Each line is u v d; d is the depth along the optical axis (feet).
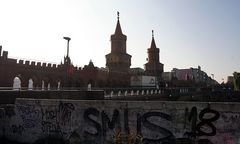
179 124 25.82
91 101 31.04
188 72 480.64
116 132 28.68
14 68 130.31
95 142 30.25
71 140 31.86
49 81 152.97
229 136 23.38
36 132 34.78
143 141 27.43
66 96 58.03
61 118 32.94
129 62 280.31
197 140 24.82
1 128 37.40
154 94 132.57
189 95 182.29
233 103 23.43
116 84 218.59
